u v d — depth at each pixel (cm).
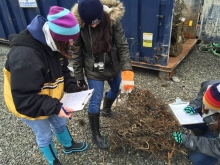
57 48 141
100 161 222
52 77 158
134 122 208
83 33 191
